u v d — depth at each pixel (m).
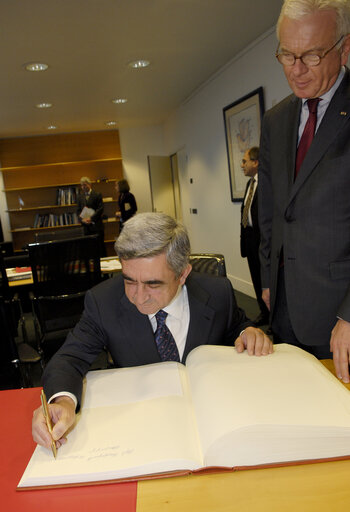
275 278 1.42
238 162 4.47
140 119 7.23
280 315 1.45
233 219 4.89
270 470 0.66
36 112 5.80
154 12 3.01
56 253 2.41
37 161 7.74
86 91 4.98
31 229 7.57
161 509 0.60
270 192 1.50
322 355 1.32
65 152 7.81
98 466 0.67
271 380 0.81
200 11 3.07
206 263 1.50
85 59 3.85
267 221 1.52
